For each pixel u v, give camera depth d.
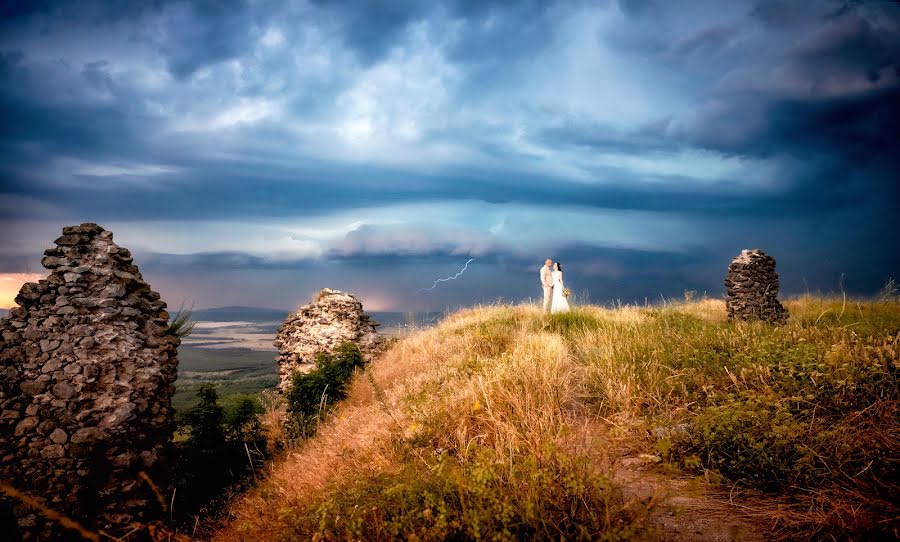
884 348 5.10
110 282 7.37
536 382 5.89
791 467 3.52
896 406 4.09
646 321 11.23
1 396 6.20
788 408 4.31
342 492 4.05
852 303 11.98
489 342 10.13
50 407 6.31
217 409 8.60
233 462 8.28
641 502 3.06
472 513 2.89
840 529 2.81
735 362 6.06
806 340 6.48
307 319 16.39
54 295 7.00
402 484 3.52
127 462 6.43
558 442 4.02
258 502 5.61
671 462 3.94
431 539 3.07
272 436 10.45
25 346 6.55
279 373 16.78
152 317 7.76
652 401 5.54
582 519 2.97
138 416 6.84
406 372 10.39
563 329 11.86
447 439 4.98
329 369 11.52
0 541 5.66
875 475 3.28
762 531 3.01
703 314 14.11
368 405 9.04
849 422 4.04
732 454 3.81
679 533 3.04
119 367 6.90
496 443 4.34
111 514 6.15
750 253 12.30
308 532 3.78
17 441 6.06
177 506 7.05
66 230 7.57
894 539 2.62
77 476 6.12
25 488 5.89
